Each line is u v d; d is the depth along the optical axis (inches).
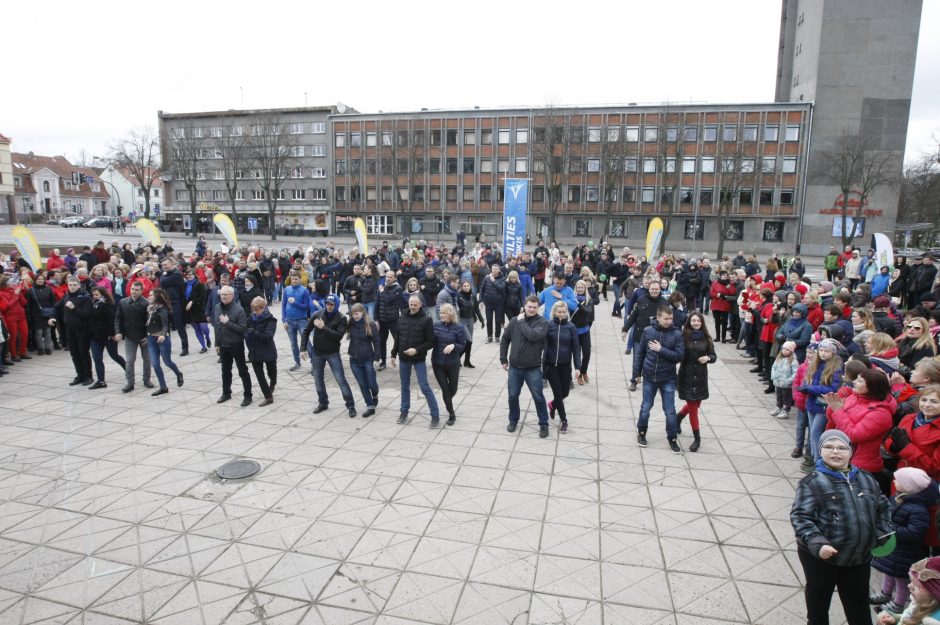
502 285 566.6
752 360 509.7
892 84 1980.8
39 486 265.7
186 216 2861.7
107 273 551.2
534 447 311.7
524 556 212.2
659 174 2161.7
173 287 507.8
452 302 474.0
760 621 178.7
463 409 374.0
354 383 433.1
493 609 183.8
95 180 3956.7
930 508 163.0
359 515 240.5
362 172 2507.4
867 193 1924.2
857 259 882.1
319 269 812.0
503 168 2326.5
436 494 258.4
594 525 233.3
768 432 335.6
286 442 316.8
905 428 189.2
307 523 234.5
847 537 143.6
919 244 2447.1
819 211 2065.7
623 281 743.7
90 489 262.8
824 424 266.1
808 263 1748.3
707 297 764.0
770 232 2122.3
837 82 2007.9
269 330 370.9
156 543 220.7
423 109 2474.2
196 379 440.1
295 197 2719.0
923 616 121.7
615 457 299.0
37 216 3122.5
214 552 215.2
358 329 349.1
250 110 2711.6
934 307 350.3
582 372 432.5
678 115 2068.2
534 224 2317.9
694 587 195.0
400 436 326.3
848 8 1978.3
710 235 2160.4
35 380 434.3
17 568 205.6
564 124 2149.4
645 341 306.3
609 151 2062.0
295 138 2674.7
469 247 2187.5
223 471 280.1
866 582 149.4
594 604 186.1
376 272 570.3
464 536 225.1
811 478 153.0
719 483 269.9
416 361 335.0
